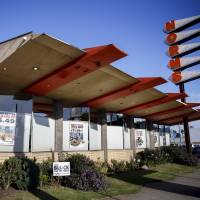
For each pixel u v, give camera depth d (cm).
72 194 1048
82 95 1590
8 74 1170
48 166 1243
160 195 1117
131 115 2350
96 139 1886
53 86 1332
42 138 1466
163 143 3081
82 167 1227
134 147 2305
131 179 1527
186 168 2259
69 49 984
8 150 1272
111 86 1488
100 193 1120
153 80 1438
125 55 1047
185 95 1878
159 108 2302
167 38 3162
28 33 955
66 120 1700
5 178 1009
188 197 1080
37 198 943
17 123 1338
